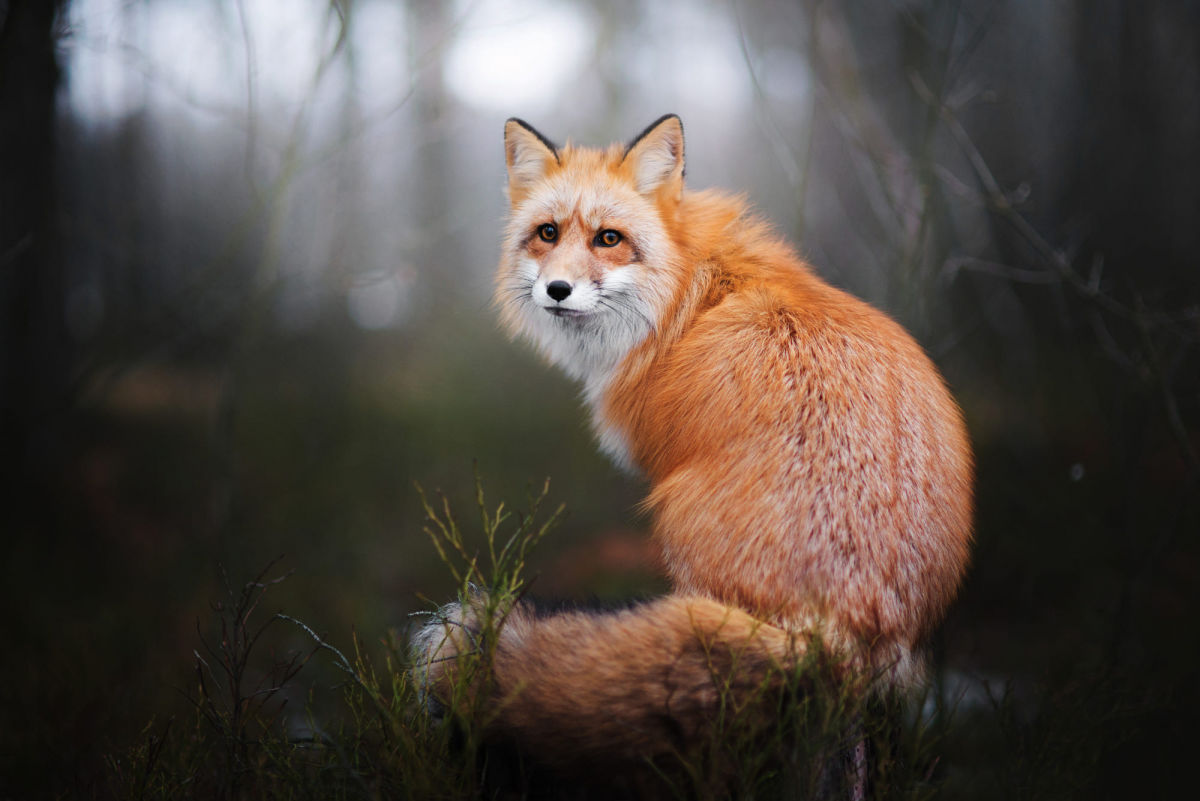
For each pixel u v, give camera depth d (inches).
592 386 231.6
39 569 358.0
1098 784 195.5
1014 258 414.9
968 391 438.0
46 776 209.2
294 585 353.4
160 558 375.2
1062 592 315.9
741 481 168.4
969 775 206.2
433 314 754.2
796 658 141.9
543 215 227.3
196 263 609.9
